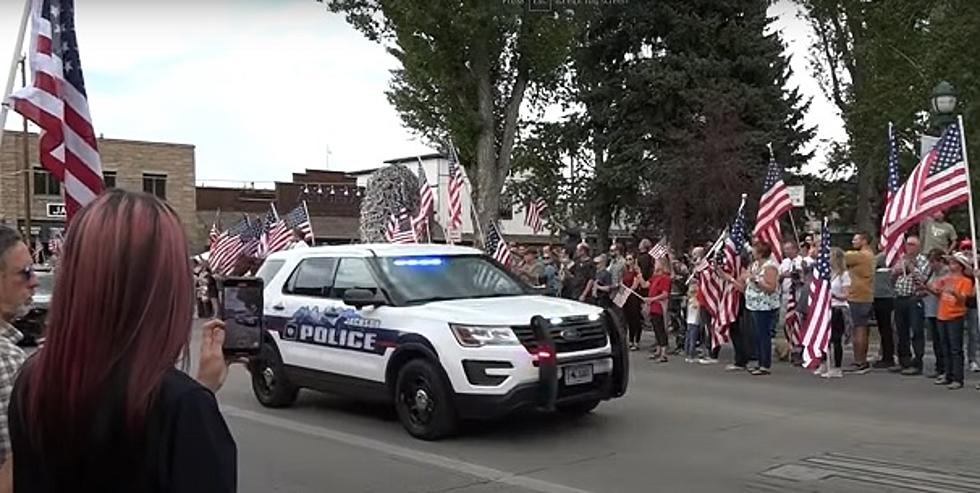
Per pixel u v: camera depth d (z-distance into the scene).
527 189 34.88
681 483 7.00
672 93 29.56
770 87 30.27
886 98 23.77
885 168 26.03
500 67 25.28
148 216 2.04
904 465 7.49
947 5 20.52
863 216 34.38
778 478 7.12
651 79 29.28
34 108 5.66
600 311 9.22
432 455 8.17
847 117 27.61
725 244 14.86
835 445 8.28
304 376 10.41
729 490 6.77
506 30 24.17
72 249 2.01
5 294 3.62
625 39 30.75
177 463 1.90
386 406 10.96
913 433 8.78
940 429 8.97
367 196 30.66
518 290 10.02
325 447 8.67
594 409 10.25
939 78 19.55
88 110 5.73
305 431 9.48
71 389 1.93
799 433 8.84
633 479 7.15
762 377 12.82
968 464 7.50
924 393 11.25
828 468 7.42
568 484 7.04
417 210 30.28
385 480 7.34
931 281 12.23
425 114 25.66
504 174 25.55
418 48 24.08
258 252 25.47
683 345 16.50
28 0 5.79
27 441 2.00
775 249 14.56
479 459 7.97
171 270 2.02
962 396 10.98
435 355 8.63
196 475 1.90
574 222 34.16
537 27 24.58
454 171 20.67
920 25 22.77
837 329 13.41
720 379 12.65
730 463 7.64
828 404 10.48
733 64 29.98
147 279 1.98
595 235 34.50
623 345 9.20
